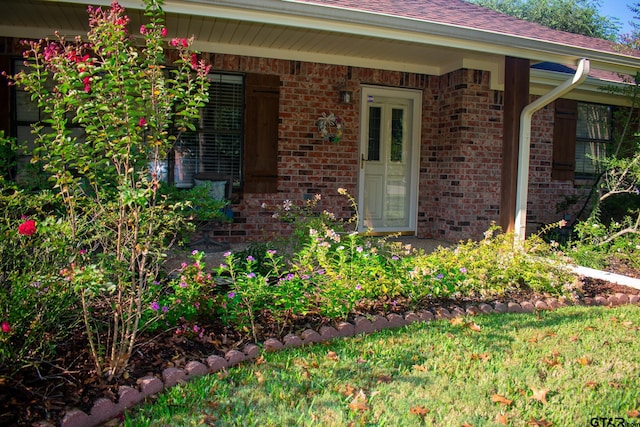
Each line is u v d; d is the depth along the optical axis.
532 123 8.91
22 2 5.10
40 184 5.07
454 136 7.85
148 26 2.87
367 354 3.37
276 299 3.68
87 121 2.88
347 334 3.72
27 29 6.23
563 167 9.20
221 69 6.98
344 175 7.75
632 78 8.79
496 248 5.19
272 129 7.28
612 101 9.66
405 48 7.00
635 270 6.15
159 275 4.16
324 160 7.62
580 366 3.29
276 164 7.35
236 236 7.23
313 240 4.13
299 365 3.13
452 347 3.53
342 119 7.66
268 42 6.84
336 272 4.10
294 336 3.48
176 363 3.00
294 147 7.44
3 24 6.12
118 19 2.79
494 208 8.00
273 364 3.14
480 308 4.44
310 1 5.42
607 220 8.77
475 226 7.89
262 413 2.57
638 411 2.70
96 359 2.74
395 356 3.34
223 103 7.13
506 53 6.16
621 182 7.36
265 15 5.00
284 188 7.43
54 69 3.09
